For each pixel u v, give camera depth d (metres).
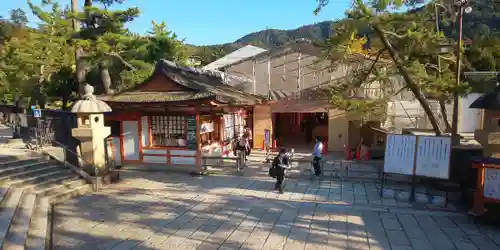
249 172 14.10
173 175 13.73
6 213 7.70
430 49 10.34
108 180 12.36
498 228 8.20
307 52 20.03
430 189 11.02
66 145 13.38
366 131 18.59
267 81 20.91
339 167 14.45
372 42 11.99
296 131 25.28
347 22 10.02
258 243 7.41
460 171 10.76
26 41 19.80
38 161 12.02
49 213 9.15
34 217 8.37
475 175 9.83
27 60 19.03
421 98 11.13
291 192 11.27
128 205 9.96
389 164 10.57
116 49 19.38
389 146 10.65
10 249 6.28
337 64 12.73
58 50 18.86
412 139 10.34
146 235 7.80
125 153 15.05
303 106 19.48
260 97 18.44
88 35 18.58
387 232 8.02
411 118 18.73
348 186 11.92
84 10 18.34
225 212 9.38
